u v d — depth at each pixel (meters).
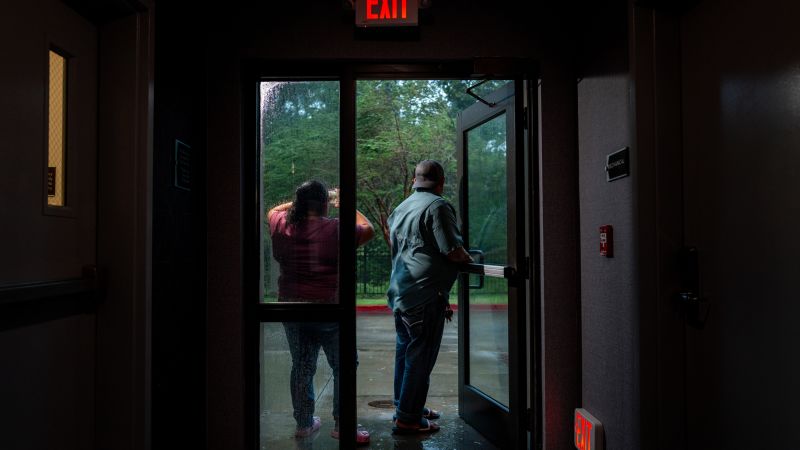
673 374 2.11
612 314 2.36
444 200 3.28
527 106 2.83
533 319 2.84
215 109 2.76
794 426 1.56
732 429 1.84
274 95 2.89
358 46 2.79
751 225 1.74
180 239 2.43
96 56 2.07
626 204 2.22
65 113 1.89
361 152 10.83
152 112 2.12
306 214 2.86
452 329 7.39
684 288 2.07
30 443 1.67
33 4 1.69
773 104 1.63
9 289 1.51
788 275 1.58
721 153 1.89
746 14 1.75
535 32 2.81
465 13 2.80
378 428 3.54
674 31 2.14
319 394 2.84
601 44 2.46
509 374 2.94
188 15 2.54
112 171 2.06
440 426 3.56
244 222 2.80
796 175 1.54
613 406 2.36
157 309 2.19
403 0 2.67
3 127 1.55
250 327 2.81
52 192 1.83
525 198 2.87
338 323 2.84
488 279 3.28
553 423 2.75
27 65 1.66
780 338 1.61
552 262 2.77
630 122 2.17
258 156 2.87
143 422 2.05
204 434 2.71
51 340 1.78
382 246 11.30
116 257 2.04
